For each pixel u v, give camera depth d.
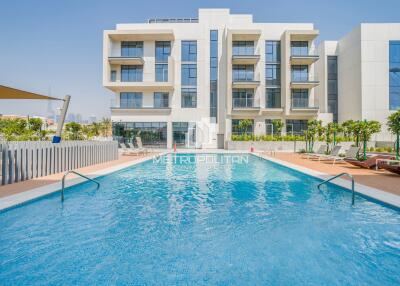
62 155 10.71
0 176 7.82
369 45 29.56
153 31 29.92
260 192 8.02
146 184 9.27
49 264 3.64
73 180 8.66
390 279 3.30
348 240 4.45
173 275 3.38
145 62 31.47
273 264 3.67
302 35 30.88
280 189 8.44
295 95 32.16
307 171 11.21
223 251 4.05
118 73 31.45
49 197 6.93
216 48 31.95
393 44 29.55
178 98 31.47
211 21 31.97
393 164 10.21
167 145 31.02
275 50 32.28
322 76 34.59
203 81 31.31
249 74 32.03
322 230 4.88
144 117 31.06
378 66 29.52
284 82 31.11
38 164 9.23
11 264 3.64
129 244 4.28
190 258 3.83
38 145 9.25
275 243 4.34
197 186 8.95
